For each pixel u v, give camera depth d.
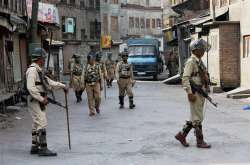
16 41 25.02
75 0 61.00
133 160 9.08
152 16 84.19
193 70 9.95
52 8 45.59
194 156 9.32
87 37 64.62
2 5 23.88
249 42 22.45
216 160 8.95
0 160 9.20
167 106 18.28
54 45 36.41
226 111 16.12
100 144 10.73
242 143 10.49
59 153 9.79
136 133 12.12
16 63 24.80
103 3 69.62
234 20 24.41
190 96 9.92
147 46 40.03
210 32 25.50
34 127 9.70
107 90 27.39
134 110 17.19
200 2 35.81
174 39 40.16
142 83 33.81
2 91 19.77
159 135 11.73
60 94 24.88
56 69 37.97
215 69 24.45
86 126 13.49
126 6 76.94
